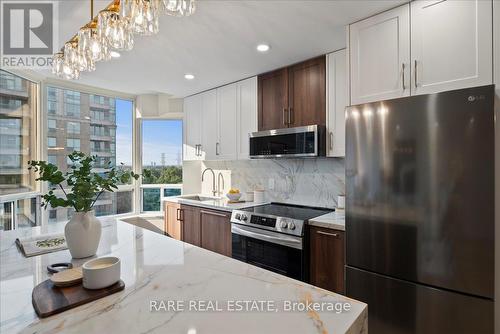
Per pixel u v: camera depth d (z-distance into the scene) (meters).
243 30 2.06
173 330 0.77
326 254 2.13
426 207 1.53
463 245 1.42
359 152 1.79
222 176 3.95
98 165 3.84
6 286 1.07
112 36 1.59
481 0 1.47
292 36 2.16
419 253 1.56
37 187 3.21
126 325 0.80
